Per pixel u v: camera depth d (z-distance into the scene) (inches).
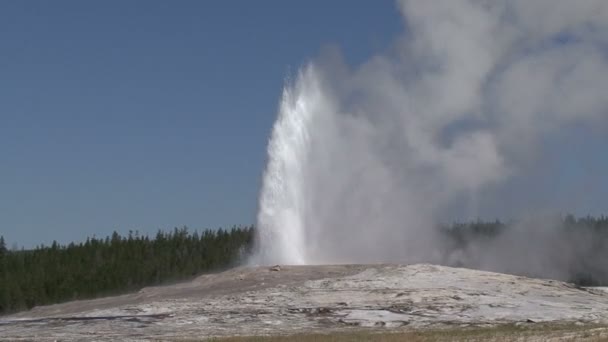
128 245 3634.4
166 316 1507.1
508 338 1173.7
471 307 1508.4
